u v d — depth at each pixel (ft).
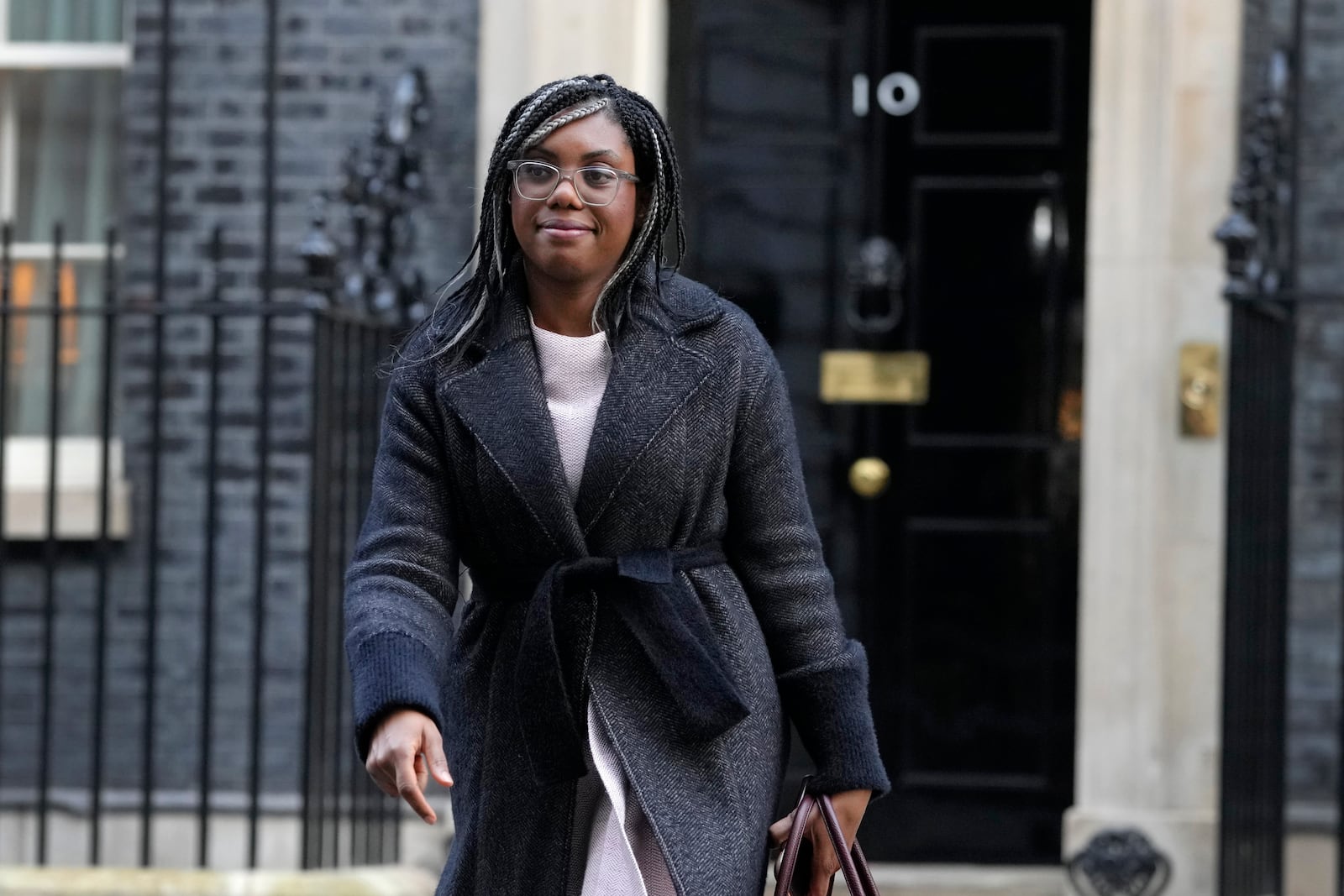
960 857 24.68
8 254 20.49
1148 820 23.06
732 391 9.93
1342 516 23.48
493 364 9.82
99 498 21.06
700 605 9.80
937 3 24.80
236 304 19.90
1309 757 23.43
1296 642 23.52
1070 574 24.52
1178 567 23.22
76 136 25.82
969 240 24.73
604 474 9.64
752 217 24.95
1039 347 24.62
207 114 24.70
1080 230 24.52
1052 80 24.62
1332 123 23.56
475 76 24.29
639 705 9.67
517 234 9.86
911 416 24.81
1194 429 23.09
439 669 9.18
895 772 24.77
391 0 24.36
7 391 20.53
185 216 24.73
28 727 24.44
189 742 24.36
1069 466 24.52
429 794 23.70
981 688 24.68
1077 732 24.32
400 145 23.27
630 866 9.66
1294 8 22.47
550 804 9.66
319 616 19.69
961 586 24.73
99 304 25.46
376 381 21.62
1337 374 23.52
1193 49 23.09
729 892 9.55
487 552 9.91
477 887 9.71
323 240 19.85
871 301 24.80
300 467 24.47
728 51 25.02
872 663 24.81
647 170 10.06
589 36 23.65
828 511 24.91
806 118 24.94
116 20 25.81
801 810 9.95
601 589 9.70
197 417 24.61
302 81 24.50
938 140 24.77
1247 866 20.84
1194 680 23.20
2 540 20.43
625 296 9.98
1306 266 23.61
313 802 20.06
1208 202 23.16
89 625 24.48
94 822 20.20
